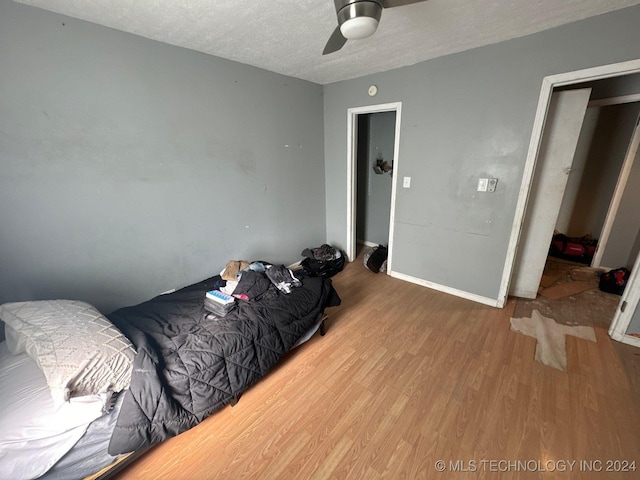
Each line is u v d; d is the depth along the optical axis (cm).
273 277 218
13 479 93
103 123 170
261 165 270
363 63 238
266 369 161
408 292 282
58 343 110
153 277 212
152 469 124
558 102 209
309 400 158
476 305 253
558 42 176
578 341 200
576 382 164
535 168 225
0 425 96
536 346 196
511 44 193
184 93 203
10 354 126
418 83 243
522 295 263
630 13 153
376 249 369
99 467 111
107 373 111
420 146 257
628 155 284
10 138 142
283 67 247
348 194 336
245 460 127
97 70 162
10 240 149
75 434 103
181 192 216
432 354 192
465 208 245
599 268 320
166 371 130
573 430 136
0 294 151
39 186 153
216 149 231
